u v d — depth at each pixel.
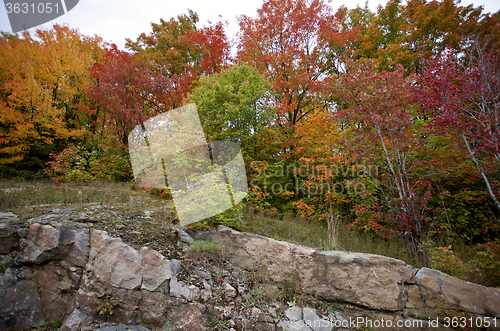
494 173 5.72
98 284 3.55
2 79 9.48
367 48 11.14
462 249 5.79
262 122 8.37
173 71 12.87
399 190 6.03
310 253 4.45
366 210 6.46
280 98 10.05
